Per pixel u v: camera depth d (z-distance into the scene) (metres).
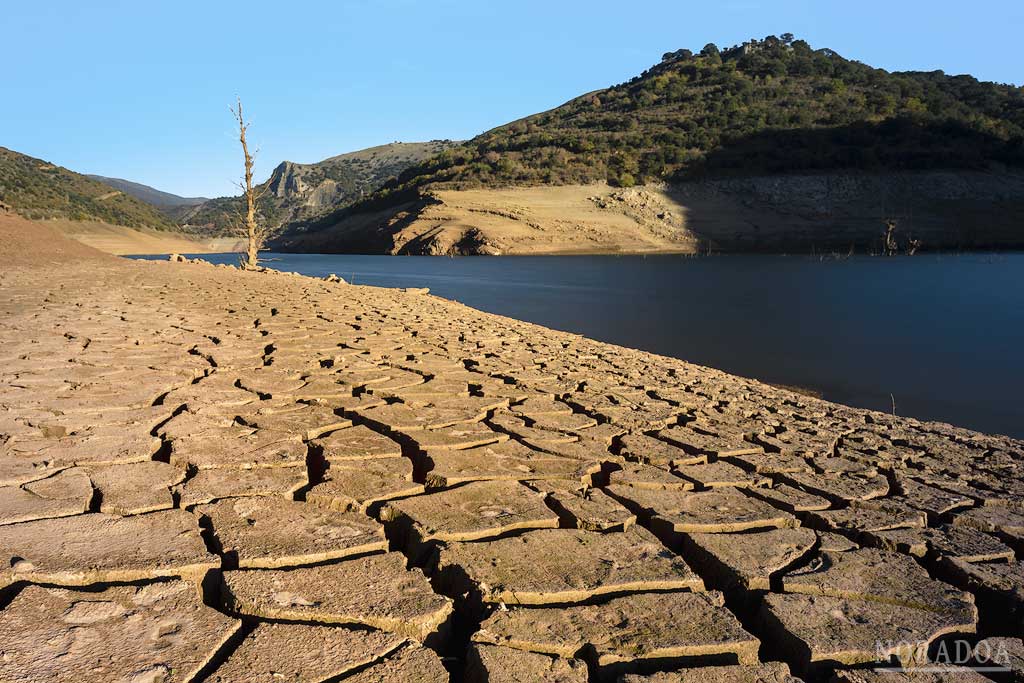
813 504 3.48
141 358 6.03
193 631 1.89
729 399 6.93
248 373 5.70
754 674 1.93
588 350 9.97
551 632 2.05
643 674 1.92
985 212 91.62
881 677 1.97
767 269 53.84
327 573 2.28
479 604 2.22
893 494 3.91
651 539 2.80
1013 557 2.98
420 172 130.00
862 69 145.38
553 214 92.56
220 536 2.47
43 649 1.74
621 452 4.25
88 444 3.53
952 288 36.62
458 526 2.75
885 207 93.69
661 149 112.06
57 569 2.12
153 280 14.97
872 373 14.73
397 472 3.40
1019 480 4.70
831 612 2.31
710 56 163.50
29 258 18.17
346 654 1.85
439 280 41.94
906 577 2.63
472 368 6.91
